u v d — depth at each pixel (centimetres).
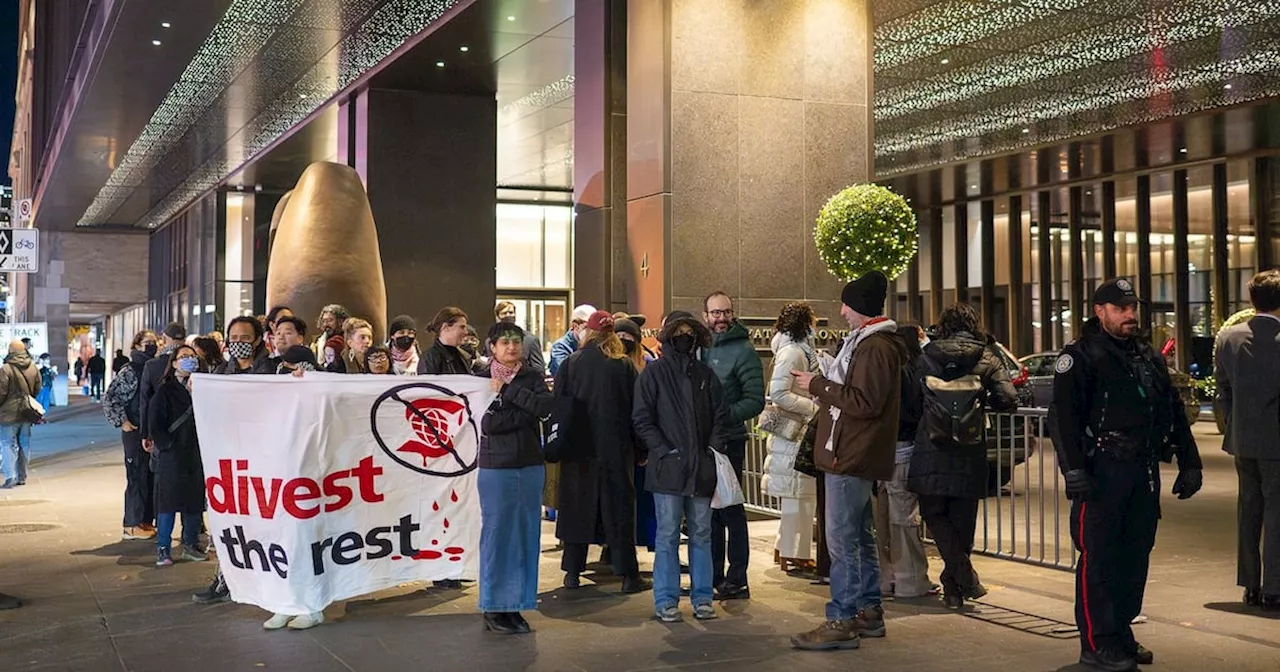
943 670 607
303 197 1658
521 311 3909
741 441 818
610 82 1470
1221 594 807
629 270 1327
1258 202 3259
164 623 728
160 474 927
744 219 1306
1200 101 2559
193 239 4469
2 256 1730
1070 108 2609
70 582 866
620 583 854
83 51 2595
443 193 2442
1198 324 3525
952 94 2433
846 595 657
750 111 1315
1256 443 730
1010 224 4128
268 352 929
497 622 697
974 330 774
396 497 740
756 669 612
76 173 3775
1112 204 3762
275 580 706
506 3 1808
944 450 739
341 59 2255
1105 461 602
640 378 730
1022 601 778
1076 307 3866
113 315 7394
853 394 648
